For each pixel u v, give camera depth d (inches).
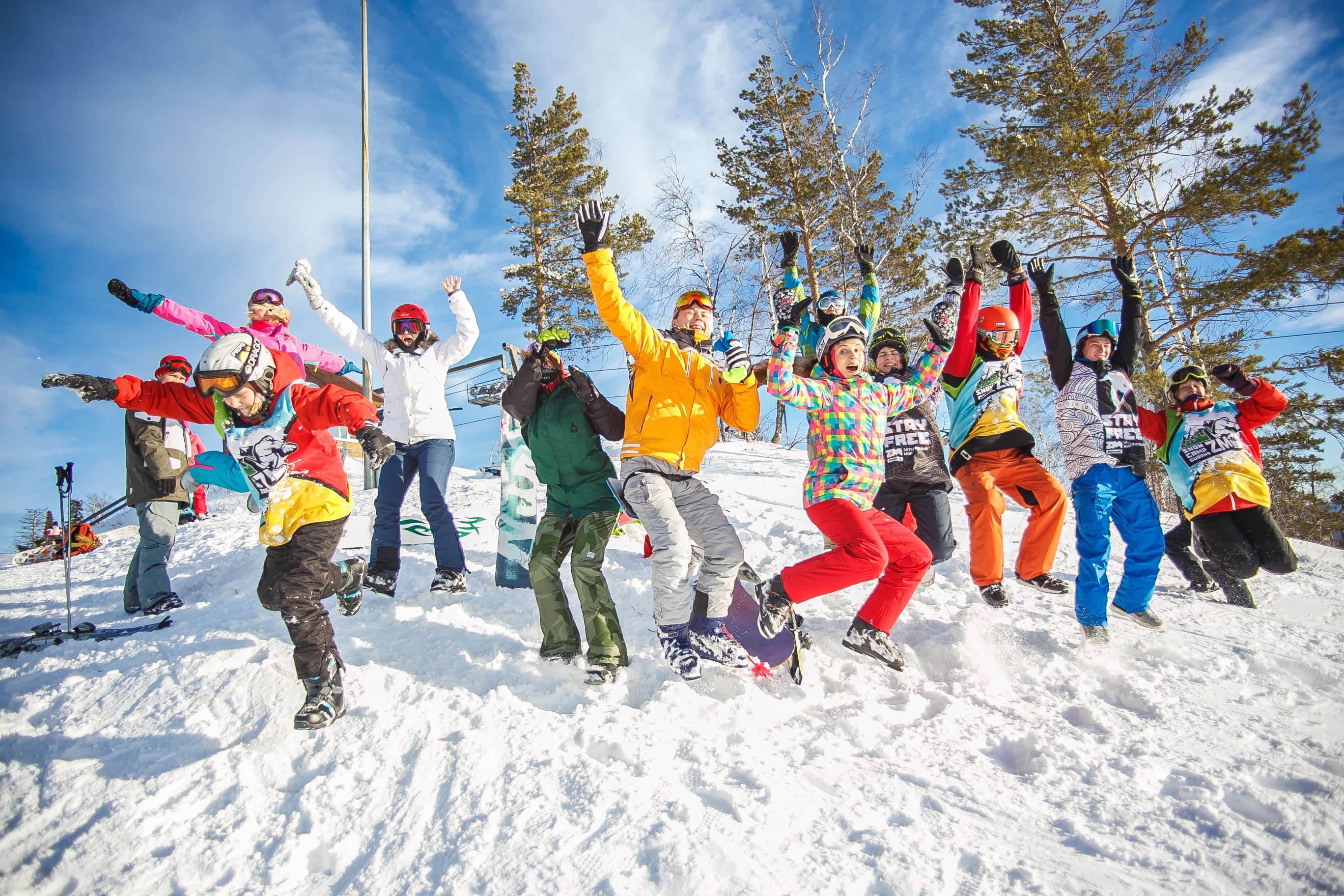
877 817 82.6
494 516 233.9
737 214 714.2
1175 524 242.1
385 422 163.0
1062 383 154.3
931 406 158.2
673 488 116.7
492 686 113.9
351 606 139.0
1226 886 72.3
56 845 83.2
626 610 152.6
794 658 120.4
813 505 125.4
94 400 110.2
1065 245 582.9
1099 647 137.3
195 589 189.8
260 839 83.2
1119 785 90.7
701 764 91.0
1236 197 474.9
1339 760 94.5
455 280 165.5
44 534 364.8
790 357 121.6
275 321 177.8
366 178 447.2
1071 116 544.7
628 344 116.0
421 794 87.3
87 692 114.0
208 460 112.8
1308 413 556.4
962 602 164.4
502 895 70.1
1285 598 179.6
